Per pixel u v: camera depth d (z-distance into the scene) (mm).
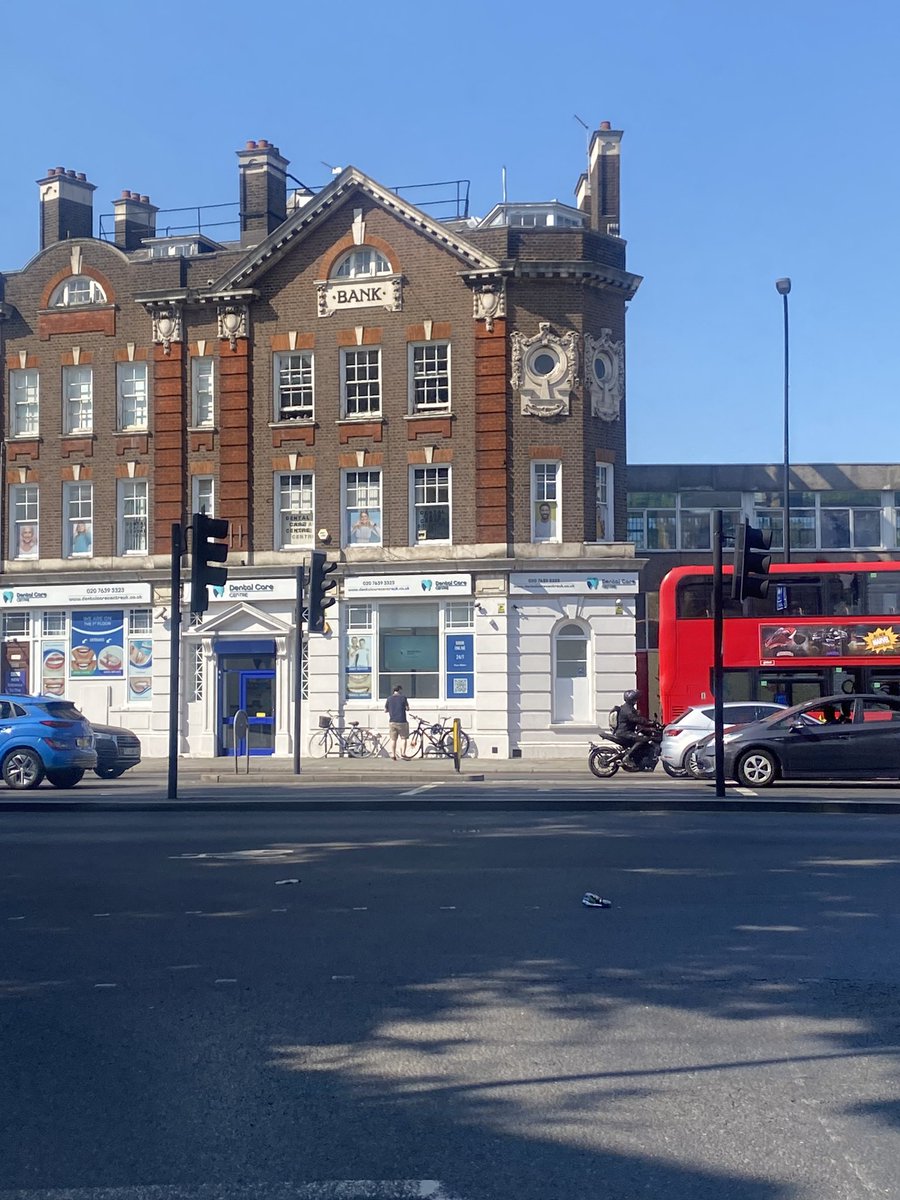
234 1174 5070
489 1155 5238
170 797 20875
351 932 9672
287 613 37094
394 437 36656
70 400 39781
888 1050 6676
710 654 30281
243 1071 6410
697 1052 6660
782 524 44656
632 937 9445
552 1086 6121
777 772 23234
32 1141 5469
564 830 15852
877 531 44719
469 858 13359
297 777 28078
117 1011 7574
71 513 39500
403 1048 6770
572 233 36125
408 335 36688
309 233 37500
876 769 22844
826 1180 4941
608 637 35469
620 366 37000
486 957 8836
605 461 36438
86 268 39594
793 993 7875
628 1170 5062
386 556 36375
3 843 15266
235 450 37688
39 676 39312
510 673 35438
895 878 11961
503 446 35781
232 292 37719
